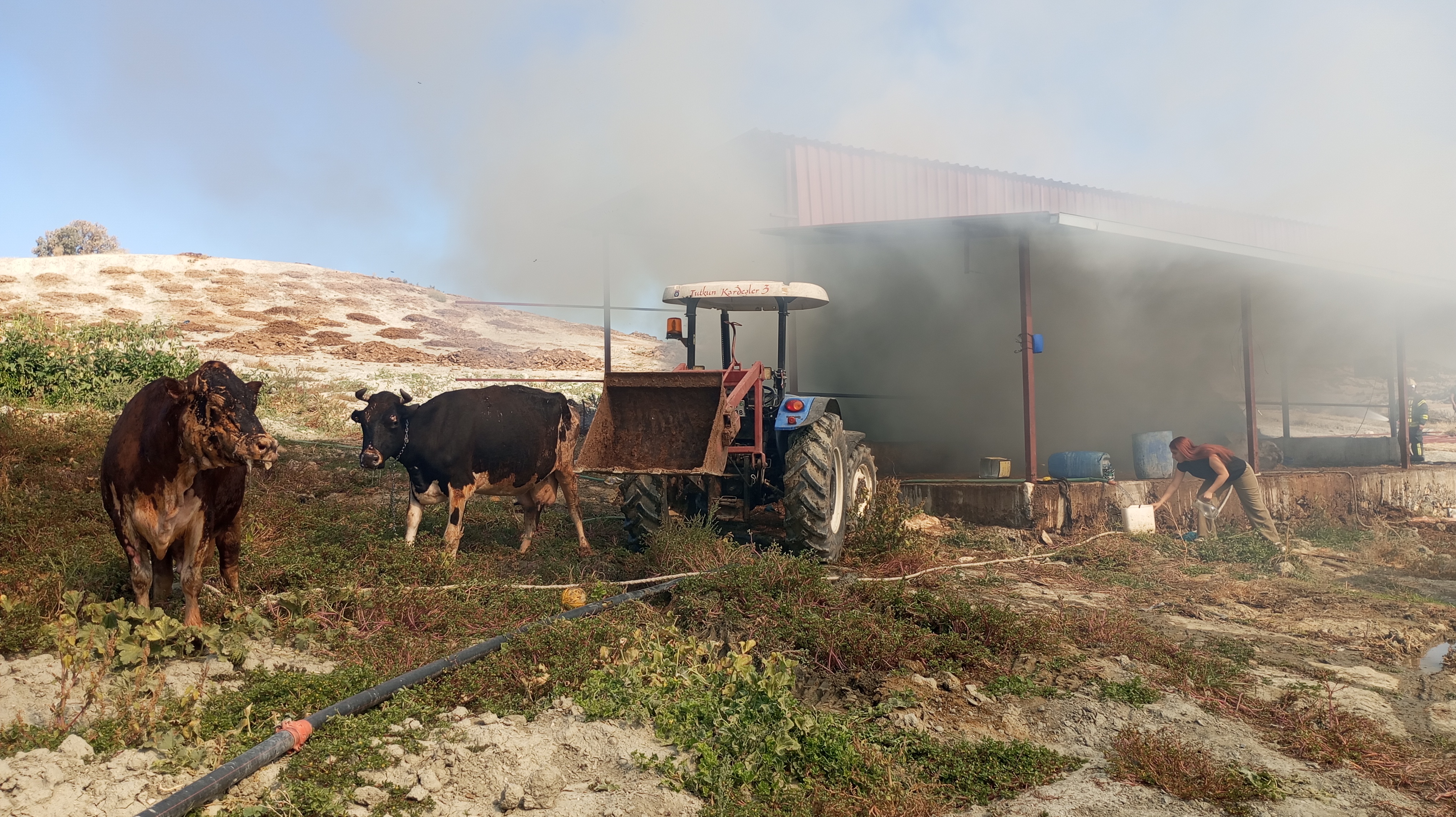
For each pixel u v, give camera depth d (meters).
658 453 7.36
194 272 32.75
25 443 9.17
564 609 5.90
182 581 4.75
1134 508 9.91
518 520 8.98
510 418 7.32
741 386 7.37
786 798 3.64
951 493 10.12
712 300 8.52
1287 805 3.78
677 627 5.50
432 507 8.76
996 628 5.57
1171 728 4.52
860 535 8.34
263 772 3.50
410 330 26.41
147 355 14.50
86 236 50.50
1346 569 9.05
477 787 3.55
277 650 4.98
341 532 7.28
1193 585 7.81
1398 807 3.81
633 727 4.06
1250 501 9.69
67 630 4.05
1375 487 12.88
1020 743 4.26
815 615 5.59
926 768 4.02
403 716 4.13
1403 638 6.22
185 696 3.88
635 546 8.02
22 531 6.57
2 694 3.96
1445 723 4.79
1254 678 5.34
